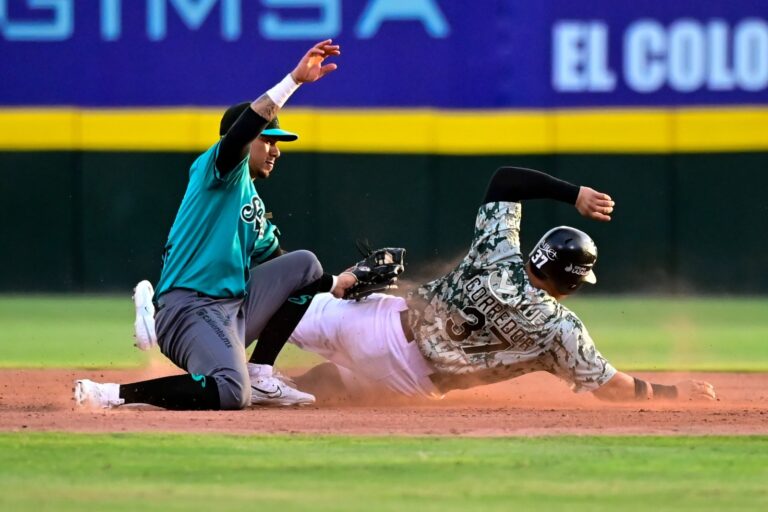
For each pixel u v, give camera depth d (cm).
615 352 3472
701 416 1944
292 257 2061
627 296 4844
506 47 4794
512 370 2055
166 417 1862
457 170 4809
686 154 4809
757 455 1583
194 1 4825
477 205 4800
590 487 1383
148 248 4869
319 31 4812
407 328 2075
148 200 4859
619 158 4806
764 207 4791
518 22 4797
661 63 4806
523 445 1641
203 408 1955
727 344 3659
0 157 4881
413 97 4800
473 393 2405
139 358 3206
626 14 4800
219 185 2008
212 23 4825
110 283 4884
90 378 2684
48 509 1252
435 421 1864
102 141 4856
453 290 2031
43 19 4866
